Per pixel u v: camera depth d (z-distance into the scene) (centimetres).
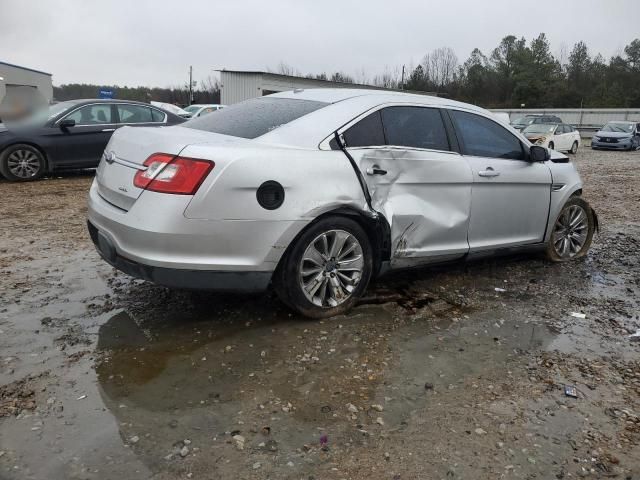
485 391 302
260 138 358
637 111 4394
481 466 242
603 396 302
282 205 341
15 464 232
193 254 325
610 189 1138
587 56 7712
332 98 407
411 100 427
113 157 367
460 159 438
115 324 369
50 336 349
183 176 318
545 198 513
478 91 7175
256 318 383
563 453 252
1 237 583
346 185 366
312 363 325
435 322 393
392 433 262
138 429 258
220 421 267
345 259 385
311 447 250
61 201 802
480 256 474
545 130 2259
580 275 520
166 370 312
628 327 399
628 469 244
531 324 398
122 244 336
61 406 274
